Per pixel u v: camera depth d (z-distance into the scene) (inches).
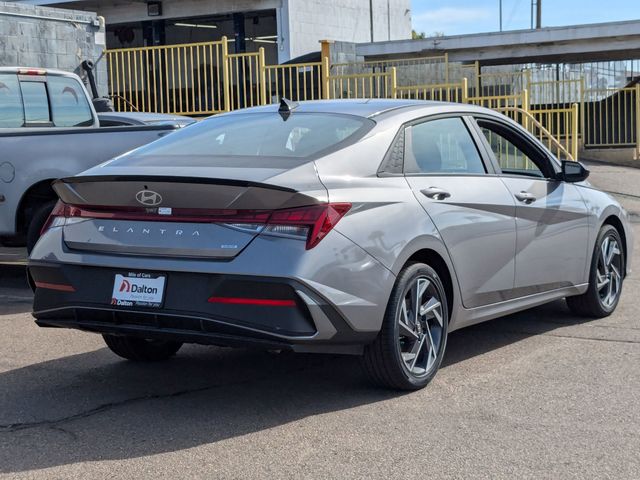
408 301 204.2
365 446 171.8
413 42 1108.5
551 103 1041.5
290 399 203.2
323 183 188.4
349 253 185.2
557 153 759.7
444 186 218.2
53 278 196.7
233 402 201.5
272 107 235.0
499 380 217.2
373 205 194.7
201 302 180.9
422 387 209.2
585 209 273.3
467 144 236.1
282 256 177.0
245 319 178.4
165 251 184.4
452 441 174.2
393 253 194.9
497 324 282.4
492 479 155.4
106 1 1219.9
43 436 179.0
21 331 275.3
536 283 251.3
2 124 359.3
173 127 345.4
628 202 679.1
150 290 185.2
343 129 209.9
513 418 188.1
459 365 232.1
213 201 181.5
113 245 190.1
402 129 216.2
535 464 162.2
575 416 189.3
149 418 190.4
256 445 172.9
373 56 1138.0
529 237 245.1
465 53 1121.4
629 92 1003.3
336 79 736.3
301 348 180.5
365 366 201.6
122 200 190.5
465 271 220.5
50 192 340.2
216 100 916.0
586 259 275.9
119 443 174.6
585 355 241.3
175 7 1218.6
